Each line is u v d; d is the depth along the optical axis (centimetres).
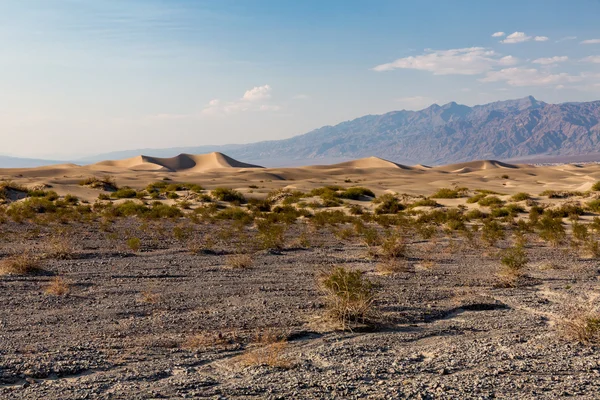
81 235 2714
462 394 688
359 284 1138
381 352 902
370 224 3800
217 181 11112
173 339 951
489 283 1600
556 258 2175
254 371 781
